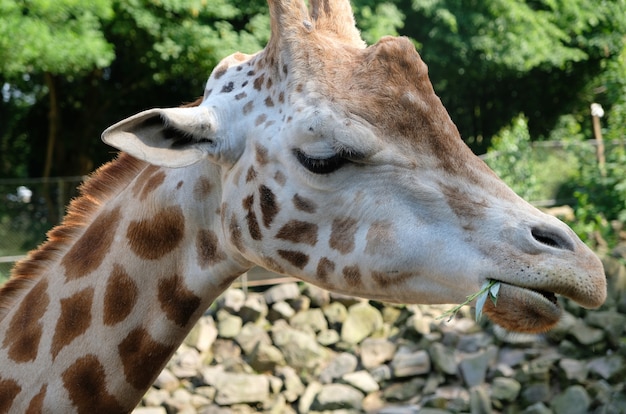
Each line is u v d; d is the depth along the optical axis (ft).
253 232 8.09
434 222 7.52
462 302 7.47
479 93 59.41
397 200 7.59
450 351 24.58
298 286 28.25
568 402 22.04
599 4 49.03
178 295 8.55
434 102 7.81
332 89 7.68
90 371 8.37
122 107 54.03
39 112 56.13
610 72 35.81
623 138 34.65
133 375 8.48
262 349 26.04
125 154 9.25
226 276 8.63
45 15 32.83
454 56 49.16
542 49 46.62
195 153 7.91
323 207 7.76
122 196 8.89
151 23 36.04
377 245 7.59
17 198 32.30
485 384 23.66
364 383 24.72
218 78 8.63
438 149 7.65
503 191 7.66
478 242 7.34
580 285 6.97
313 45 7.97
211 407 24.91
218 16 37.06
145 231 8.53
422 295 7.68
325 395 24.54
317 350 26.12
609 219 30.50
